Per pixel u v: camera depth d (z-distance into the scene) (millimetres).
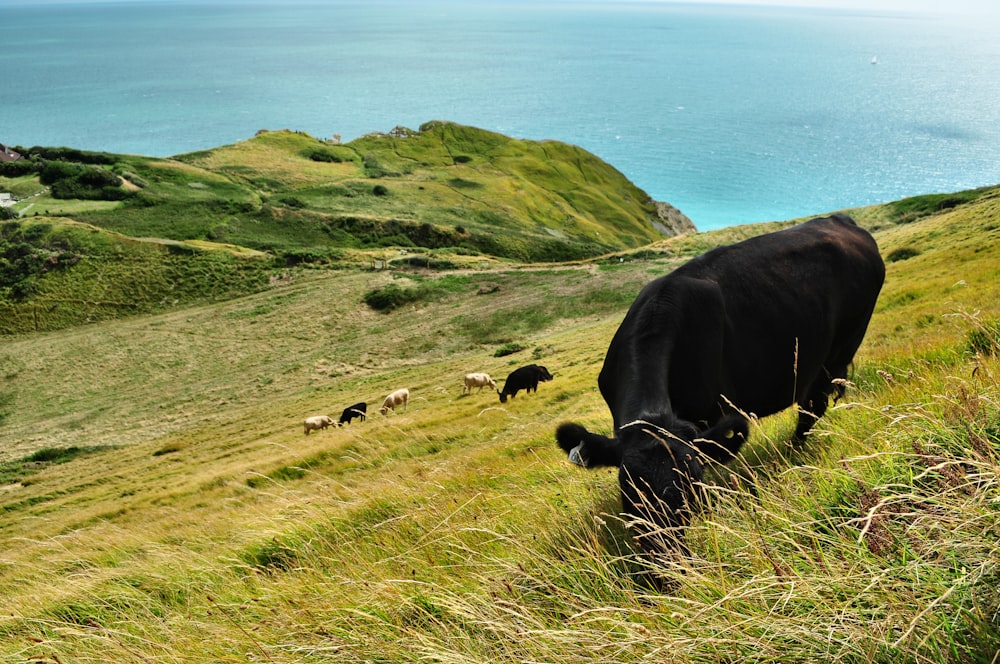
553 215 170125
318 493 9180
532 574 4055
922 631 2504
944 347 9031
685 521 3736
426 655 3266
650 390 4738
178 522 13297
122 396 68312
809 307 6270
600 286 81250
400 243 125750
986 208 59562
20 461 55844
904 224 78062
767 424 7188
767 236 6652
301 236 124000
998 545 2537
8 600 7359
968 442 3775
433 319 78500
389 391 54094
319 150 186375
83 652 4863
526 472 8586
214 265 99500
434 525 6266
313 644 3838
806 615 2795
